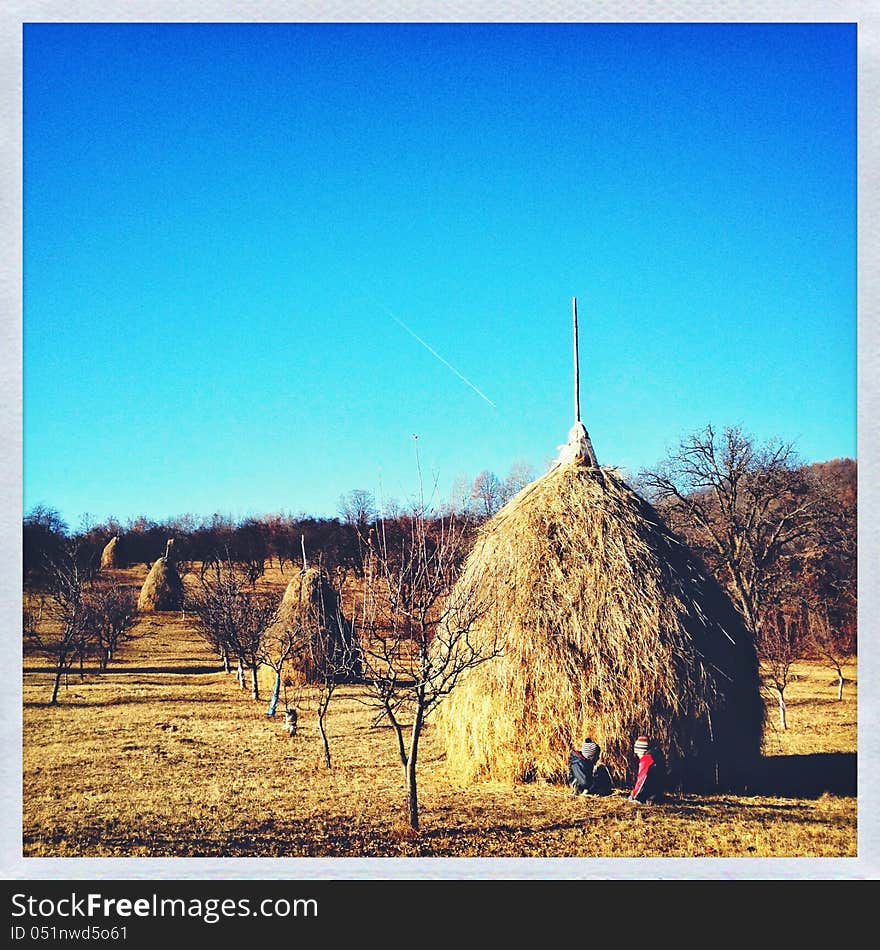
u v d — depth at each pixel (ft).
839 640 117.50
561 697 44.04
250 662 99.14
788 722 72.84
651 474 122.62
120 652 134.10
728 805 41.86
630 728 43.24
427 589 44.45
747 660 47.85
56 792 46.24
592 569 45.19
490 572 46.88
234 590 114.93
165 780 49.19
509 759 45.16
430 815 40.27
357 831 37.96
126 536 217.97
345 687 92.79
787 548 122.62
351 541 97.76
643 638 43.73
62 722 72.90
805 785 46.24
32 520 129.70
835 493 120.78
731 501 119.65
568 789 43.96
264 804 43.11
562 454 50.49
